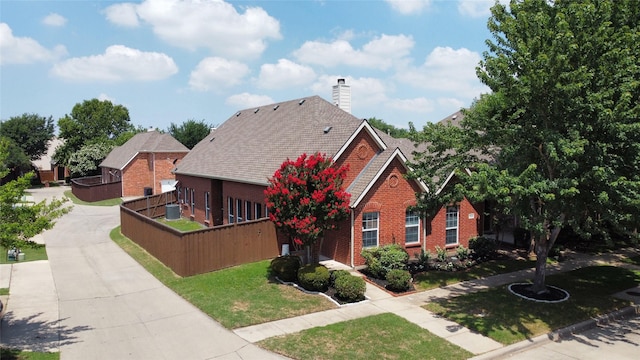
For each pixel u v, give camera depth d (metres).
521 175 12.57
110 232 29.75
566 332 13.06
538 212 14.57
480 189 12.51
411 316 13.95
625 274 18.97
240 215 26.19
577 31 13.03
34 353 11.15
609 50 12.98
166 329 12.85
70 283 17.52
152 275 18.70
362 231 19.64
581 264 20.81
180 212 35.75
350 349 11.46
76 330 12.77
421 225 21.31
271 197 16.86
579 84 11.92
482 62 14.83
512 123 15.52
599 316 14.15
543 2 13.88
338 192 16.50
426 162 16.66
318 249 18.00
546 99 13.51
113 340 12.07
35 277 18.36
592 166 12.74
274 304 14.83
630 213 13.30
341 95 31.53
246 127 33.19
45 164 82.19
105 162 60.94
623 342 12.55
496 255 21.27
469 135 15.62
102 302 15.25
